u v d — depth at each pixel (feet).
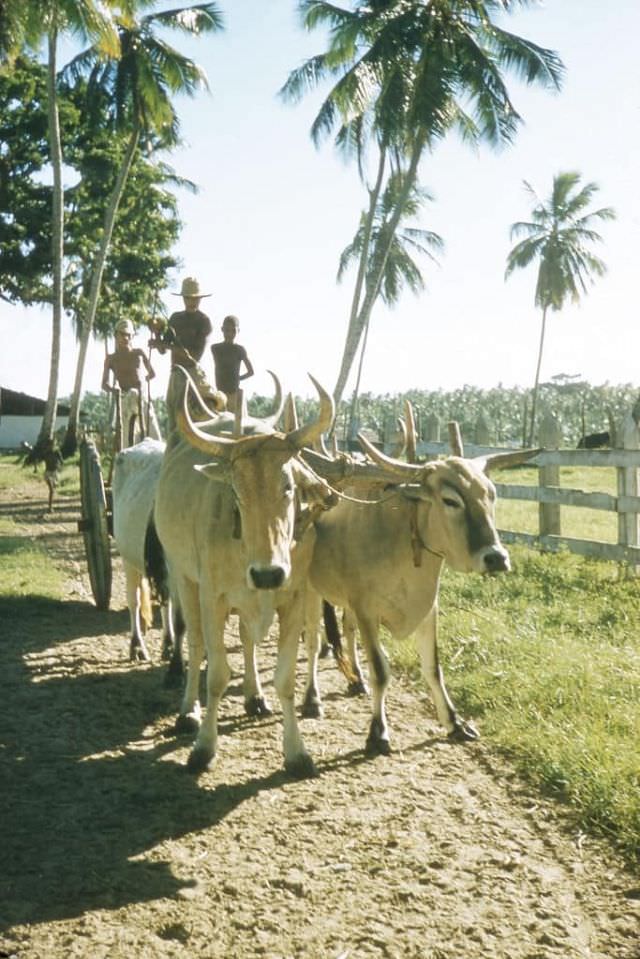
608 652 22.97
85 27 76.13
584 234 150.30
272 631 29.40
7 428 176.35
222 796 16.67
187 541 18.84
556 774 16.83
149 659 25.98
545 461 39.78
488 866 14.02
